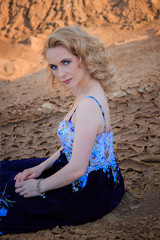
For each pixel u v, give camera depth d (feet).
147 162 8.89
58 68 5.51
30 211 5.97
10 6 24.20
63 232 6.01
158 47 17.92
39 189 5.87
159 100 12.11
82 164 5.40
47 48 5.41
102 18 23.25
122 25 22.30
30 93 14.84
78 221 6.20
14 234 6.16
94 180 6.13
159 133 10.14
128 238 5.68
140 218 6.37
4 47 21.81
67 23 23.07
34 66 18.88
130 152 9.34
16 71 17.94
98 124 5.41
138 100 12.31
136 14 22.65
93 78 5.83
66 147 5.95
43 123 11.89
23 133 11.32
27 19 23.67
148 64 15.87
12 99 14.37
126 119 11.16
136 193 7.47
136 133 10.27
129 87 13.37
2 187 6.10
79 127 5.33
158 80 13.76
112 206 6.42
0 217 6.01
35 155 9.93
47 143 10.54
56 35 5.24
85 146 5.32
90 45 5.46
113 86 6.21
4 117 12.55
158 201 7.04
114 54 17.99
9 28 23.24
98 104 5.43
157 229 5.89
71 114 5.83
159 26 21.07
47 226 6.09
